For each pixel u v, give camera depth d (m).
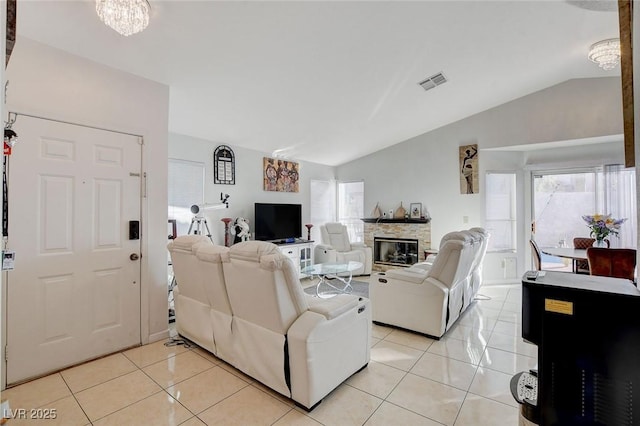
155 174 3.04
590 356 1.23
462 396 2.17
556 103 4.64
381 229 6.45
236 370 2.51
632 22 1.10
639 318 1.16
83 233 2.60
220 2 2.14
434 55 3.29
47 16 2.10
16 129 2.27
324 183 7.01
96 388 2.25
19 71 2.29
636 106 1.09
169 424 1.89
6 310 2.24
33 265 2.35
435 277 3.21
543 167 5.14
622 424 1.19
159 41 2.46
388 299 3.42
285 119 4.36
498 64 3.71
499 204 5.44
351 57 3.07
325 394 2.10
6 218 2.11
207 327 2.70
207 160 4.69
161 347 2.92
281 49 2.76
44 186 2.40
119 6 1.85
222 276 2.42
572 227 5.04
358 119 4.77
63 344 2.50
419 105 4.61
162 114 3.09
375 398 2.15
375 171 6.65
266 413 1.99
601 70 4.14
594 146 4.77
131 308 2.89
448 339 3.13
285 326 2.10
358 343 2.42
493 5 2.62
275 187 5.82
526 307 1.38
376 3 2.39
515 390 1.51
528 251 5.36
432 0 2.46
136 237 2.91
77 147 2.56
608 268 3.31
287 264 2.04
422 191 6.01
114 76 2.78
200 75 3.00
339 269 4.38
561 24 2.97
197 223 4.25
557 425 1.29
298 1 2.23
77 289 2.57
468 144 5.46
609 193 4.61
